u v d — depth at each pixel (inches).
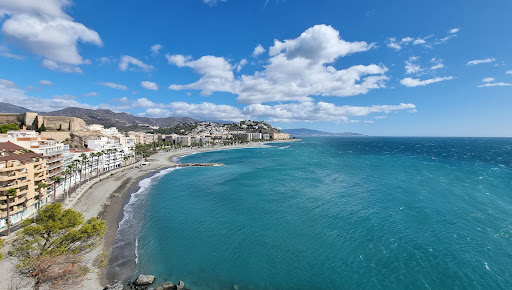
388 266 1673.2
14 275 1417.3
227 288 1509.6
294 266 1720.0
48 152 3206.2
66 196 3011.8
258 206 2933.1
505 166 5433.1
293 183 4126.5
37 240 1301.7
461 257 1733.5
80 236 1369.3
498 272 1567.4
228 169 5964.6
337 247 1937.7
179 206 3004.4
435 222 2295.8
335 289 1486.2
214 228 2338.8
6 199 2050.9
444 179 4052.7
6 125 5757.9
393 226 2250.2
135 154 7795.3
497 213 2463.1
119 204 3046.3
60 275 1309.1
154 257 1824.6
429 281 1510.8
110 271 1615.4
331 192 3469.5
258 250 1934.1
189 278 1595.7
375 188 3614.7
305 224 2375.7
